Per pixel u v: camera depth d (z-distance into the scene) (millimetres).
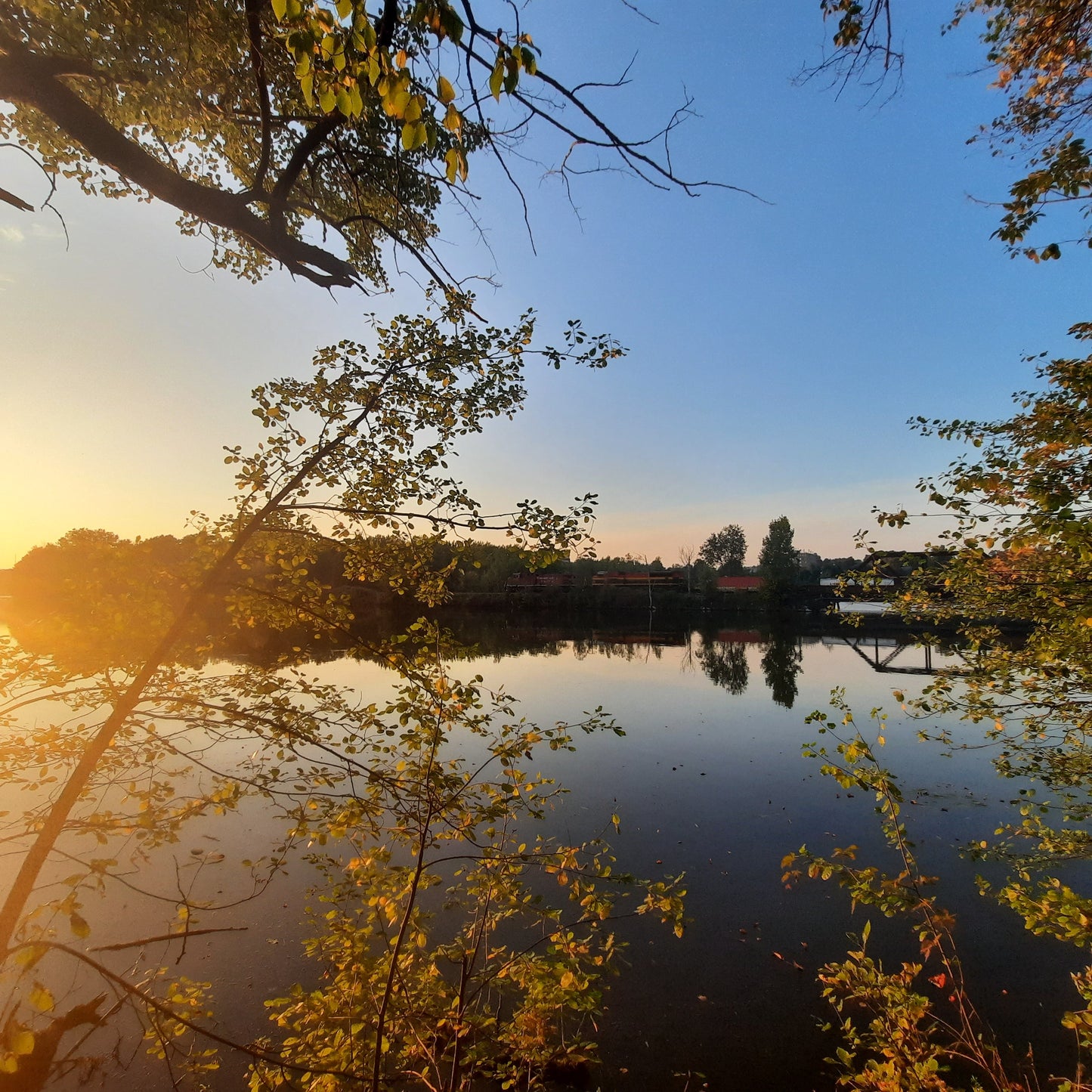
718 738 15039
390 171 5977
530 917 6863
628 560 88875
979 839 8766
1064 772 4797
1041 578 4348
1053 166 3068
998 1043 5121
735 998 5789
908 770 12102
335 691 3764
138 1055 5027
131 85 4711
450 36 2020
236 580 3438
